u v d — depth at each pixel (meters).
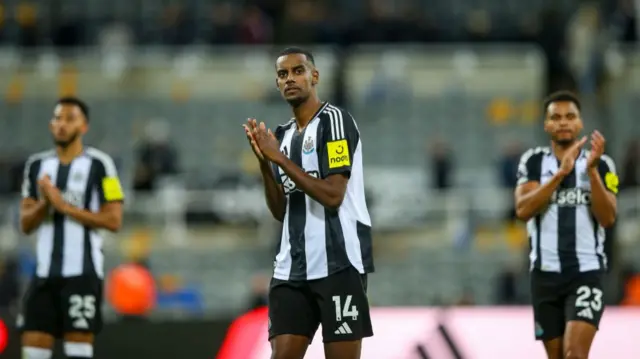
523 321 26.25
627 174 52.16
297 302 18.75
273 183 19.11
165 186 53.31
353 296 18.56
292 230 18.92
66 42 68.44
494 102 66.94
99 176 24.50
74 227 24.00
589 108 61.31
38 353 23.86
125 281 33.84
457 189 56.94
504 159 54.25
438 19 71.00
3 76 67.25
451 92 67.25
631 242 51.22
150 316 39.47
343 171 18.52
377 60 67.38
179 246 52.78
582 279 21.39
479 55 68.50
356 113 65.88
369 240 19.03
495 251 52.59
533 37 69.12
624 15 68.25
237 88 67.62
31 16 71.12
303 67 19.00
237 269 51.84
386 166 62.91
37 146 64.19
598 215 21.11
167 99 67.25
